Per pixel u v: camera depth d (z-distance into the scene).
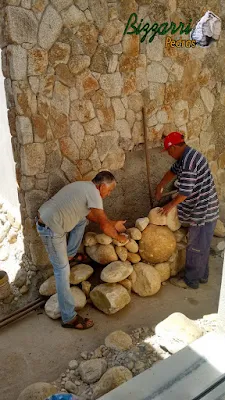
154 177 4.29
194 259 3.66
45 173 3.41
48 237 3.02
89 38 3.30
